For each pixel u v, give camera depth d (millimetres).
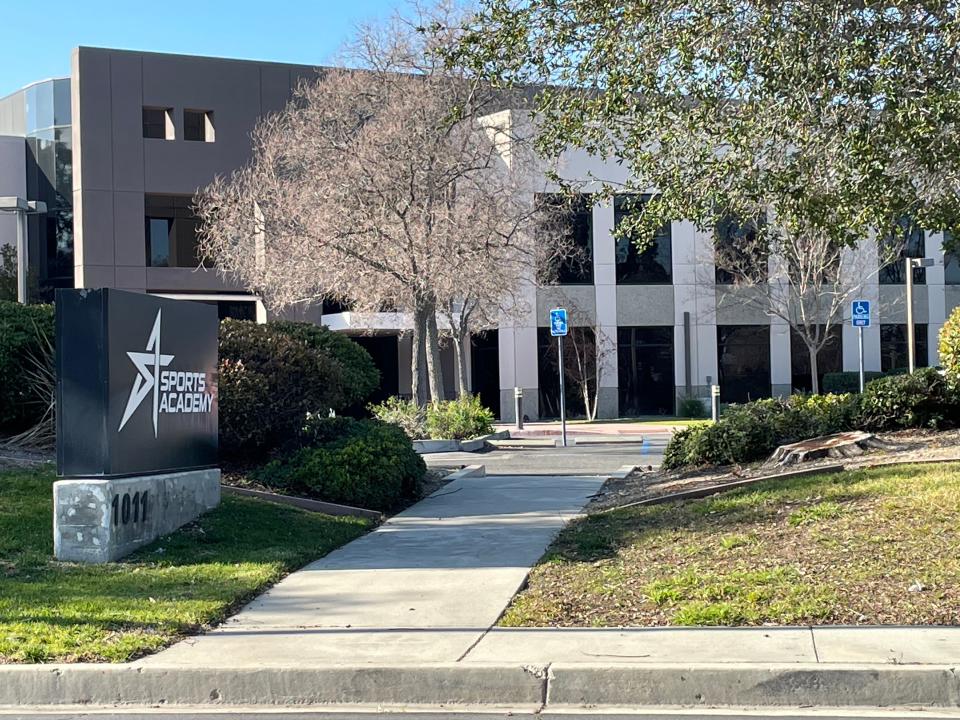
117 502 9648
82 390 9680
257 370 14219
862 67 9148
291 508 12172
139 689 6402
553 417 35656
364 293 26469
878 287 35438
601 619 7449
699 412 34250
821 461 13203
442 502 14031
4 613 7625
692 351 35250
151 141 36344
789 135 9594
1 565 9227
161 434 10664
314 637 7168
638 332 35531
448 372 39688
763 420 15195
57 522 9547
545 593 8320
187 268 37125
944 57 9148
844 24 9367
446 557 9961
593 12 9727
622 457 21797
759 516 10133
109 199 35812
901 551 8352
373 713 6133
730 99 10055
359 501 13094
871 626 6945
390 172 23984
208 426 11844
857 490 10414
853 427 15352
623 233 10734
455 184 25172
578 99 10266
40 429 14531
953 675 5938
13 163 38656
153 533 10266
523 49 9953
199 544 10297
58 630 7176
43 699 6406
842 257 30078
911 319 23156
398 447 13781
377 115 25328
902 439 14383
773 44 9305
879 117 9594
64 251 37875
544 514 12617
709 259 33375
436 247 24062
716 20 9711
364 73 25047
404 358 40438
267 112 36531
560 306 35000
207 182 36875
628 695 6148
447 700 6266
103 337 9656
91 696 6402
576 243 34938
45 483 11617
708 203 10172
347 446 13453
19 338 14445
